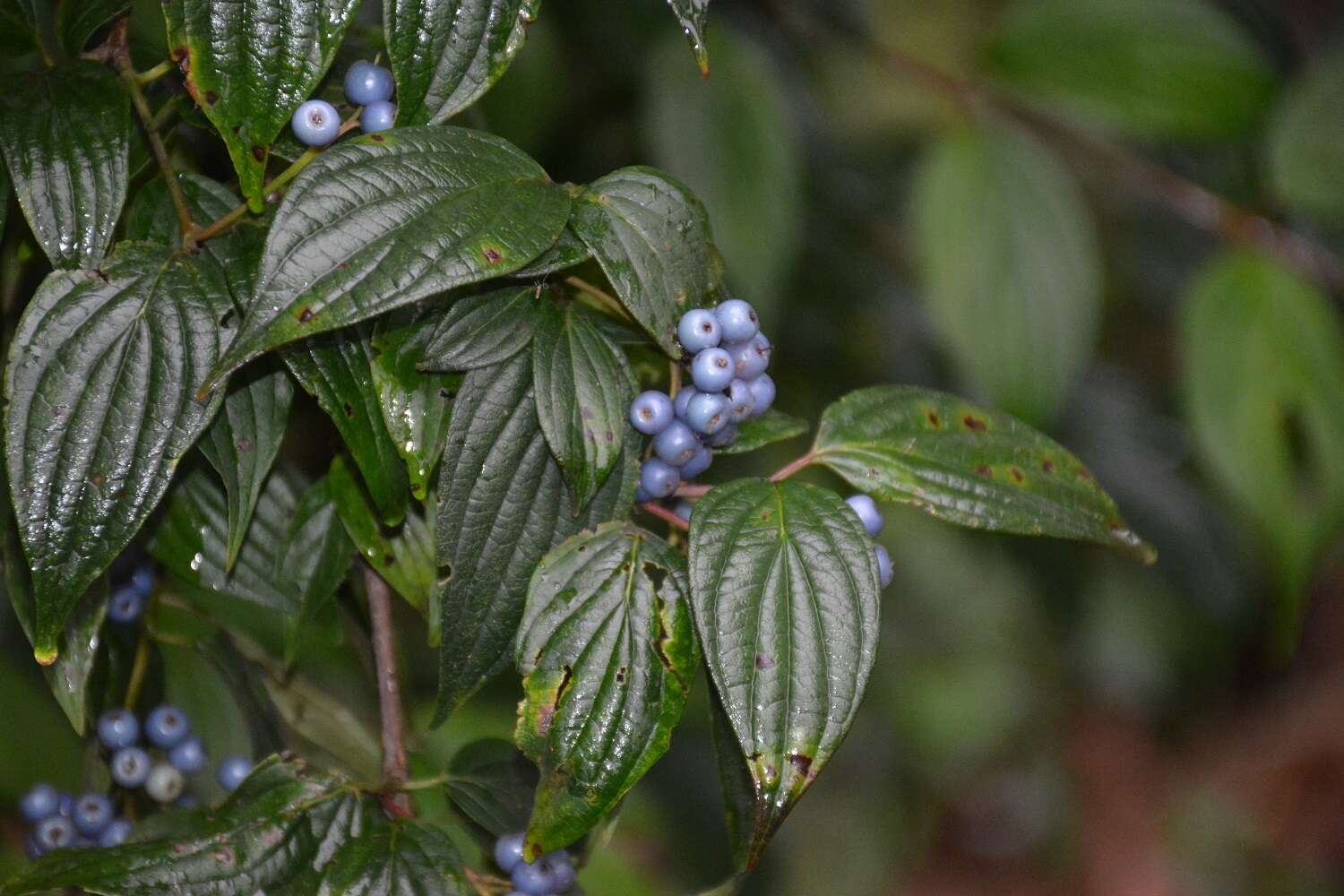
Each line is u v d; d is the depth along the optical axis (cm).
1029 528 64
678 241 63
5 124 63
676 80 81
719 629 61
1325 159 82
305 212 60
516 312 63
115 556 61
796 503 62
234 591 66
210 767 71
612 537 63
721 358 62
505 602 63
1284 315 81
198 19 62
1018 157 81
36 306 62
